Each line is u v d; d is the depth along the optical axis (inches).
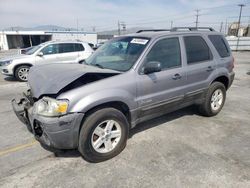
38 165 123.8
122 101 126.3
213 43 185.9
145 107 139.9
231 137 156.9
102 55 161.6
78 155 133.6
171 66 152.4
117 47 157.2
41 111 110.6
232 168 120.3
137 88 132.6
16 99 153.2
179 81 155.8
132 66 134.2
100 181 110.6
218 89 190.9
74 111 110.7
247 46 1290.6
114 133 128.6
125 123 131.4
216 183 108.7
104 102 118.7
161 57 146.9
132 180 111.3
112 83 123.5
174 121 183.9
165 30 174.9
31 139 154.6
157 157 131.0
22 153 136.4
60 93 113.0
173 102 156.2
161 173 116.4
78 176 114.4
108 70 133.4
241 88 316.2
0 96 270.5
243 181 110.0
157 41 145.3
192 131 165.9
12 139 154.7
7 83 355.9
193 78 166.1
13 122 184.5
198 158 129.9
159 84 143.6
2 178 112.9
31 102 127.4
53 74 129.6
